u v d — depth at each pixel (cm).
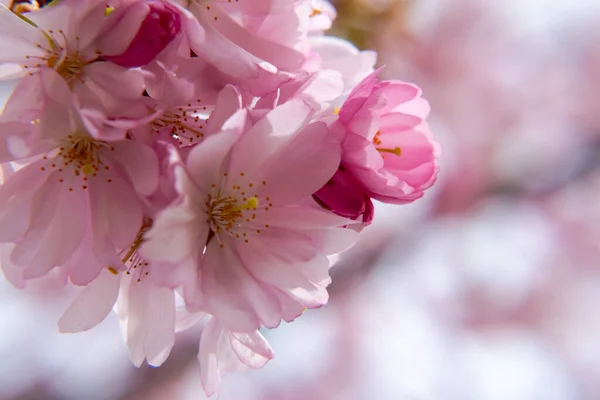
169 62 31
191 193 31
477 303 91
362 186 33
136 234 31
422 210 79
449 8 83
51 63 31
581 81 87
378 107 32
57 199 32
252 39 33
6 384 69
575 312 90
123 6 31
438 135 82
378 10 52
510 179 81
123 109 31
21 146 30
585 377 94
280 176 32
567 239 89
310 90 33
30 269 31
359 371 90
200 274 32
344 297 86
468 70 82
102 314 32
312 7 35
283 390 87
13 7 33
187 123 32
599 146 78
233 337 33
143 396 59
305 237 32
